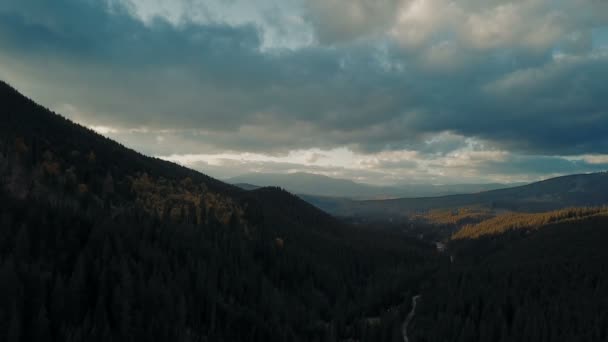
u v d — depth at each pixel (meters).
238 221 150.88
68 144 142.00
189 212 136.75
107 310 72.88
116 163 151.25
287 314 108.62
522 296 109.56
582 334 83.62
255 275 118.00
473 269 153.38
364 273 172.50
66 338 62.81
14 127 128.25
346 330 114.31
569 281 114.94
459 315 105.25
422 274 175.62
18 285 65.81
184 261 100.94
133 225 100.75
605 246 143.88
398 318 116.62
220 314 92.00
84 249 82.50
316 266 147.00
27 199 90.12
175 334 74.62
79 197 108.94
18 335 58.75
